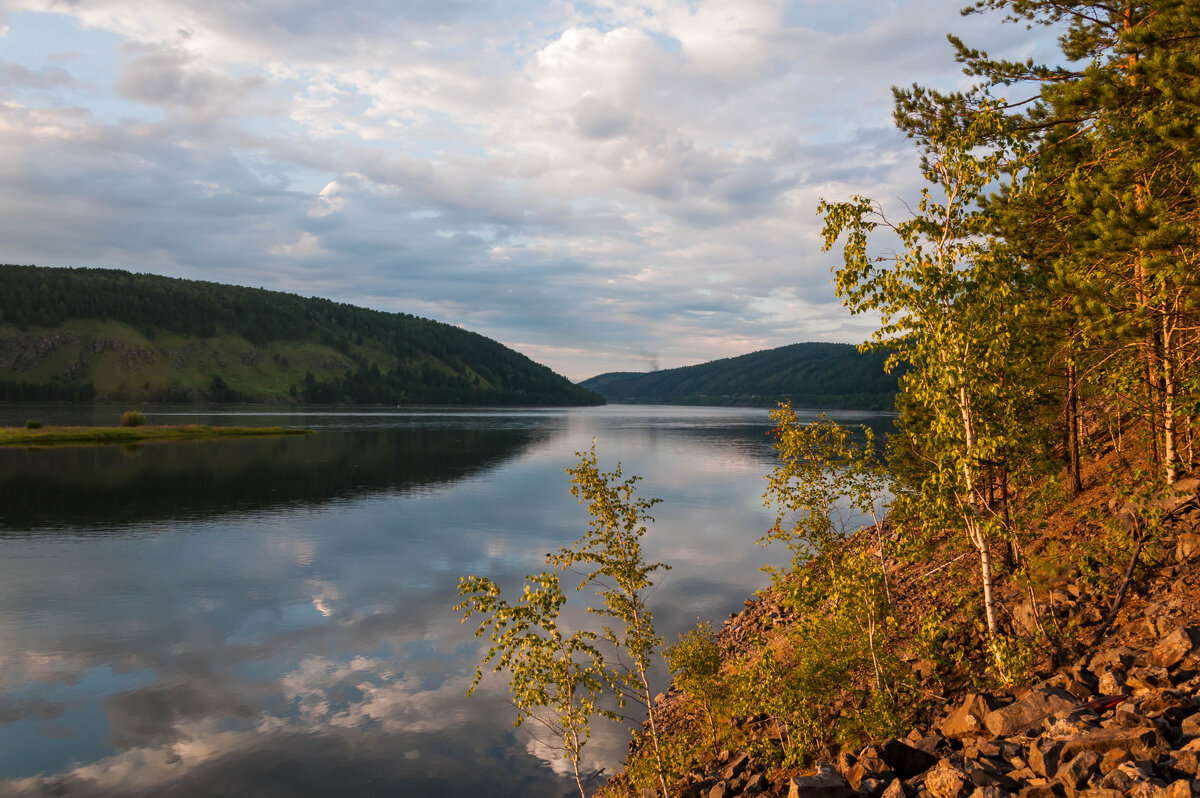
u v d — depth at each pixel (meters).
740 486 63.09
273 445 102.69
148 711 18.23
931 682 13.60
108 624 25.28
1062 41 17.48
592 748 16.09
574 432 150.50
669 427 179.38
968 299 11.27
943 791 7.90
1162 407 14.16
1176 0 12.10
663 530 41.84
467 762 15.55
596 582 30.23
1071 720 8.69
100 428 115.56
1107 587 13.00
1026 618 13.37
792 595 13.66
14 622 25.50
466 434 137.38
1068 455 21.30
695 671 14.98
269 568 33.41
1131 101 13.68
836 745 12.93
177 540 39.72
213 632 24.47
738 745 14.44
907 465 17.22
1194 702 8.14
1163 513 13.23
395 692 19.42
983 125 11.29
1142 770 6.66
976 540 11.85
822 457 14.00
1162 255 10.91
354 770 15.20
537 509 50.88
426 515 48.12
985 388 11.30
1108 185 12.27
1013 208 14.85
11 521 44.84
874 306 11.77
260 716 17.92
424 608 27.20
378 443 110.88
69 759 15.75
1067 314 13.20
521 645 11.25
